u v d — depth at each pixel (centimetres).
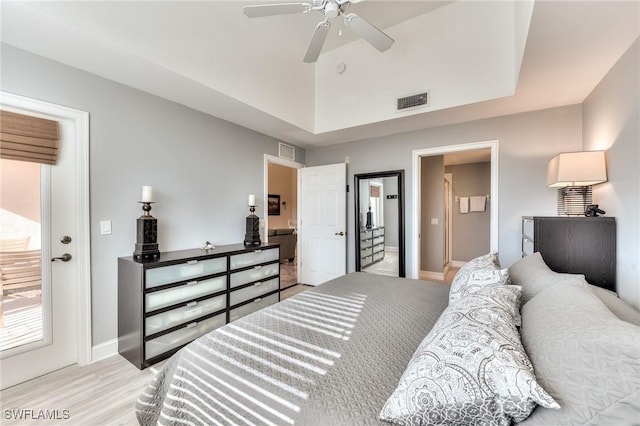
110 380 202
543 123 298
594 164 215
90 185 226
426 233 512
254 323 148
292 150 454
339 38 353
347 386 96
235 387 101
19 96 193
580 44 181
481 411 71
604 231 205
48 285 210
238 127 359
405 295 197
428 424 75
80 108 221
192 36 241
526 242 278
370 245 420
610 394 61
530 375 69
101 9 188
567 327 83
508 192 315
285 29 321
